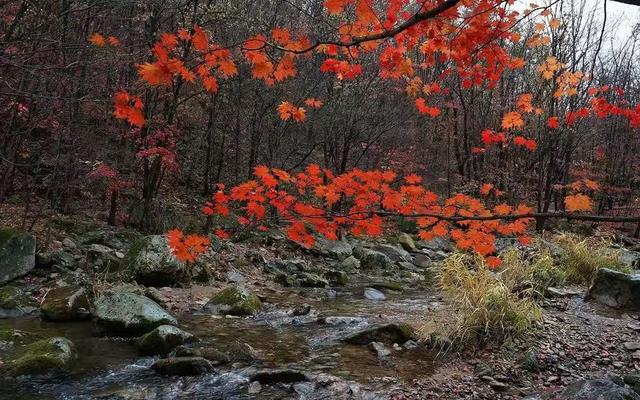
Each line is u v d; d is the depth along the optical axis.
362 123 14.67
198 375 5.03
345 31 3.49
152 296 7.57
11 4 7.35
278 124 13.60
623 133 20.16
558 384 4.86
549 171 16.48
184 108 14.13
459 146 20.22
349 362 5.48
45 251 8.68
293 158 15.47
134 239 10.92
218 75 11.22
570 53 15.18
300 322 7.11
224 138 16.02
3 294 6.86
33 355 5.03
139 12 10.41
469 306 6.06
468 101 18.64
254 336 6.39
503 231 3.41
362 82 14.02
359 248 13.31
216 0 12.03
